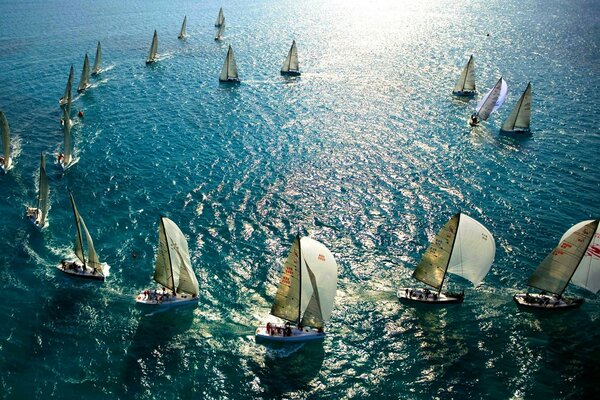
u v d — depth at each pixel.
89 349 46.69
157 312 51.03
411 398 42.44
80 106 103.69
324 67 131.62
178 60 137.75
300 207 68.38
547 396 42.41
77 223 53.00
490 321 50.12
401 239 61.94
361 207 68.38
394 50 148.38
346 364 45.75
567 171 77.38
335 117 98.50
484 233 50.25
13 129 91.19
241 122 96.44
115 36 161.00
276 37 165.50
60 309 51.00
